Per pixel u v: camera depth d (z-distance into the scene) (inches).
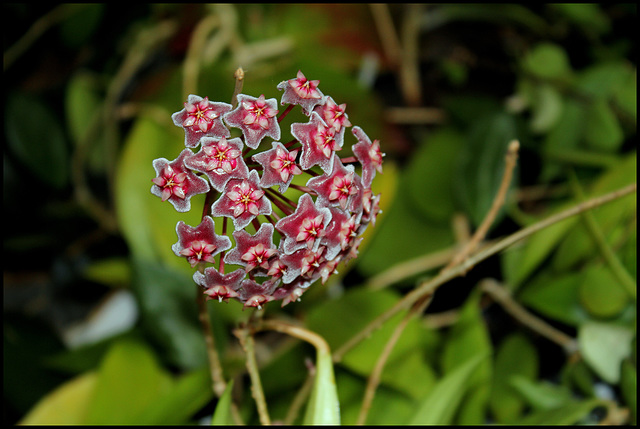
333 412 20.5
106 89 33.5
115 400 24.3
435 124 35.1
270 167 18.9
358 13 31.6
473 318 24.5
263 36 31.4
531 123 29.5
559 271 25.2
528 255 25.0
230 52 31.8
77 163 32.5
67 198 35.2
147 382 24.8
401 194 29.6
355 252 19.9
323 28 31.8
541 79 29.6
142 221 26.2
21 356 28.3
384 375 24.3
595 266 24.1
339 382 25.0
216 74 27.8
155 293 24.7
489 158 27.7
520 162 31.6
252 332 20.9
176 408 23.3
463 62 35.4
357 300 25.4
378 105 30.0
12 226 34.4
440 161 29.9
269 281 19.3
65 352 26.6
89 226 35.9
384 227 29.0
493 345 30.2
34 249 35.5
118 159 33.6
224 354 25.0
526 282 27.2
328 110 19.3
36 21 32.2
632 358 24.0
